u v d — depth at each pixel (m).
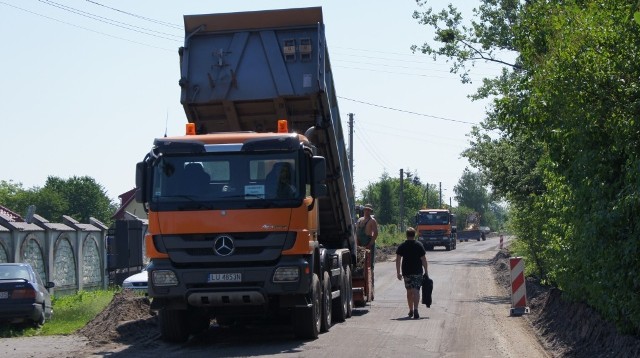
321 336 14.30
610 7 9.24
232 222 12.91
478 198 160.25
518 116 11.50
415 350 12.52
